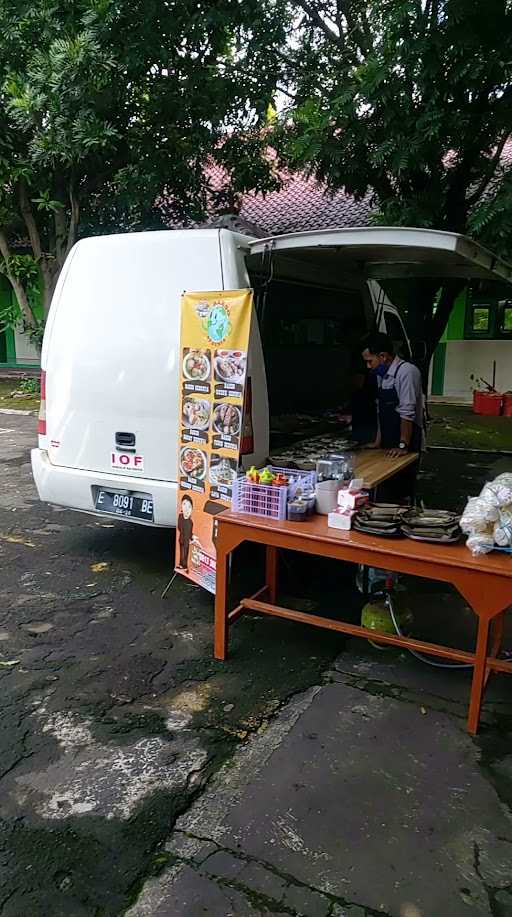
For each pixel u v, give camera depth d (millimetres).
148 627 3717
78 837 2189
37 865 2078
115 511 4266
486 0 5508
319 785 2461
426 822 2287
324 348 5461
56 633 3625
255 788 2439
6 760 2568
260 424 3854
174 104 9133
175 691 3080
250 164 10602
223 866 2084
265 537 3156
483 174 7172
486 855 2148
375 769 2559
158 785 2445
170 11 7848
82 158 8883
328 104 6980
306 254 4160
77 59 7547
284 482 3316
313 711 2938
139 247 4047
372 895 1987
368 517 3094
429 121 5988
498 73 5859
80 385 4301
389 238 3355
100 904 1944
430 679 3225
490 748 2701
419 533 2945
